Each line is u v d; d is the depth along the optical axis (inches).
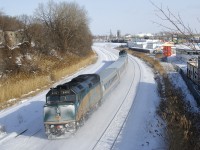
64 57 2389.3
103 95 1068.5
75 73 1994.3
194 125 689.6
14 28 2174.0
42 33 2395.4
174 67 2065.7
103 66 2428.6
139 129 768.3
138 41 4596.5
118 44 5915.4
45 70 1777.8
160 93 1189.1
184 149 550.3
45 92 1322.6
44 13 2701.8
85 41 3014.3
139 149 633.6
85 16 2957.7
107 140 697.6
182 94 1093.8
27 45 2086.6
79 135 732.7
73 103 709.3
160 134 682.2
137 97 1168.2
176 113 775.1
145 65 2351.1
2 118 924.0
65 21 2726.4
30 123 856.3
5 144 696.4
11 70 1600.6
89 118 877.2
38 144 690.2
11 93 1207.6
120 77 1560.0
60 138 713.6
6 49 1834.4
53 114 706.8
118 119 869.2
